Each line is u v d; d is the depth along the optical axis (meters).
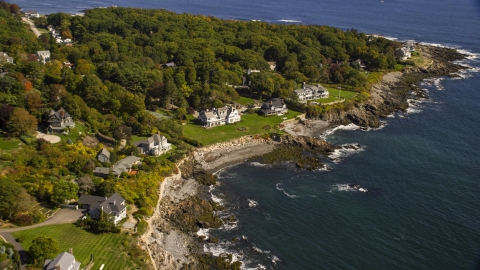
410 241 135.00
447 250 131.25
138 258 113.94
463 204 155.50
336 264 124.94
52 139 167.75
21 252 107.00
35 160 145.50
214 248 128.50
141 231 125.81
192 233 134.50
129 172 156.12
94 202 130.75
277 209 150.00
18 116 163.38
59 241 114.50
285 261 125.12
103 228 120.56
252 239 133.75
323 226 141.38
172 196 152.75
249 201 154.25
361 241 134.50
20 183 133.38
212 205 149.75
